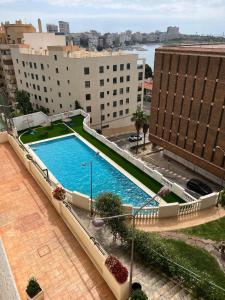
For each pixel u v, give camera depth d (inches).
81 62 2135.8
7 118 1456.7
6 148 1128.2
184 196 1067.9
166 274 584.4
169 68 1726.1
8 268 544.4
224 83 1400.1
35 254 598.2
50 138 1628.9
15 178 905.5
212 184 1648.6
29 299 464.4
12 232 663.8
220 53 1375.5
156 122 1987.0
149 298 524.1
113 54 2459.4
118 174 1270.9
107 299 498.0
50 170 1306.6
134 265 613.6
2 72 3186.5
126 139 2532.0
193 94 1605.6
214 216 885.2
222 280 610.2
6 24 3393.2
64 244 627.5
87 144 1561.3
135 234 646.5
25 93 2598.4
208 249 716.0
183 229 808.3
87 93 2278.5
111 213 701.3
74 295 503.8
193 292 523.8
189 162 1847.9
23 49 2637.8
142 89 2797.7
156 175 1206.3
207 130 1582.2
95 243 562.3
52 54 2261.3
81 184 1204.5
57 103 2480.3
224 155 1515.7
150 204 1052.5
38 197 804.0
